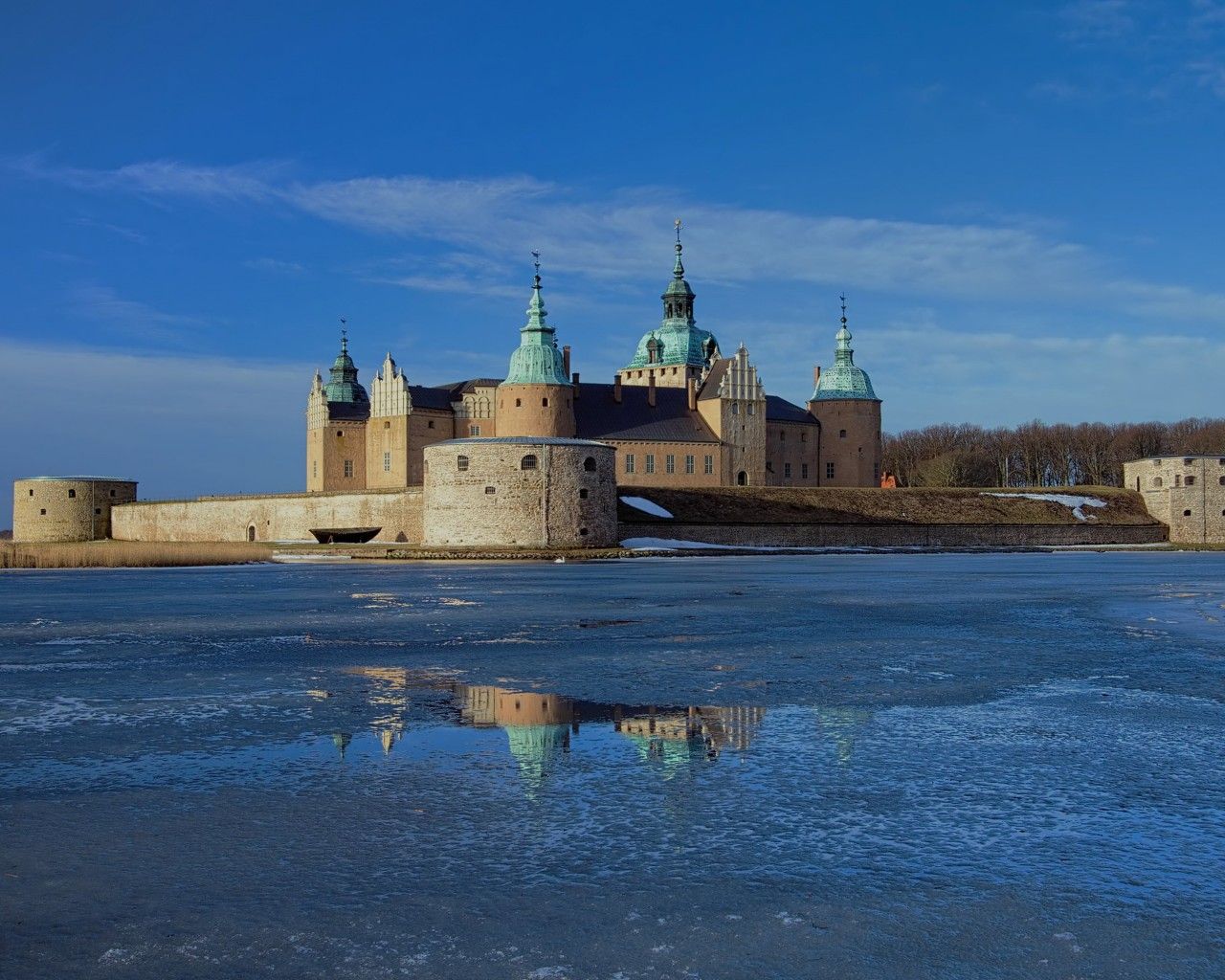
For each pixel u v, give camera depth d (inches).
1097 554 4264.3
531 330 5098.4
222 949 451.2
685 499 4488.2
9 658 1217.4
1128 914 484.7
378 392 5290.4
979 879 524.1
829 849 563.2
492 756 751.7
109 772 711.1
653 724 849.5
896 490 4928.6
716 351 6387.8
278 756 753.6
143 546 3821.4
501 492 3811.5
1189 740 795.4
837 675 1081.4
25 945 456.4
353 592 2164.1
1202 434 7573.8
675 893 507.5
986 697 961.5
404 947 453.4
